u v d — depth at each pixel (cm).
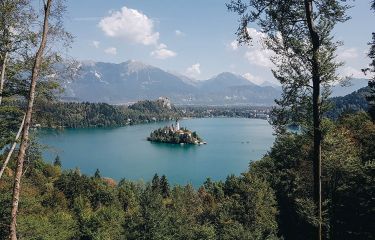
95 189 10244
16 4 2112
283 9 1428
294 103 1475
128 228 5334
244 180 5147
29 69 2197
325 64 1384
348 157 1730
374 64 3103
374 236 3141
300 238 4419
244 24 1482
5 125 2305
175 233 5197
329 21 1412
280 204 5225
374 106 4184
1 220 2650
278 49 1455
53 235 3853
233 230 4266
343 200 3453
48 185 9475
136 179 16650
